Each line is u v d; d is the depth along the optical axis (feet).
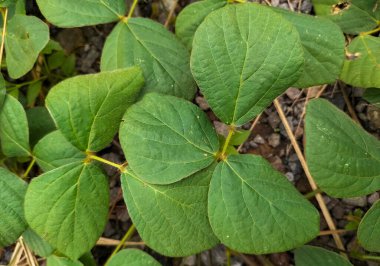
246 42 1.55
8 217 1.68
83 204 1.63
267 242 1.56
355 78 1.78
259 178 1.57
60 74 2.07
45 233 1.62
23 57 1.74
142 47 1.74
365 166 1.60
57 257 1.74
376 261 1.89
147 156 1.57
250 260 1.95
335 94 1.96
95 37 2.07
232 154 1.59
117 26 1.75
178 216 1.61
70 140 1.61
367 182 1.60
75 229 1.63
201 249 1.62
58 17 1.71
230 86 1.57
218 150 1.60
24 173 2.00
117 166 1.62
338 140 1.58
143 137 1.57
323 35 1.71
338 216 1.95
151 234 1.61
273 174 1.58
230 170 1.57
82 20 1.72
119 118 1.63
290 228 1.56
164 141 1.57
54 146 1.73
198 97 2.00
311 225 1.56
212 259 1.98
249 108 1.59
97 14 1.73
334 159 1.58
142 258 1.66
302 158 1.96
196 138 1.59
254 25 1.55
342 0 1.80
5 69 2.02
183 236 1.61
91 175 1.63
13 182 1.69
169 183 1.56
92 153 1.64
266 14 1.55
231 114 1.60
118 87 1.59
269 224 1.56
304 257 1.71
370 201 1.92
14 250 2.00
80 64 2.08
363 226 1.62
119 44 1.74
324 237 1.95
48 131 1.89
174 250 1.62
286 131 1.98
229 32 1.55
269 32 1.55
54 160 1.74
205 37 1.56
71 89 1.56
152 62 1.74
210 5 1.80
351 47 1.80
